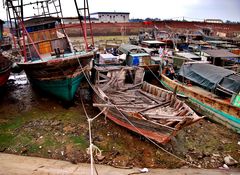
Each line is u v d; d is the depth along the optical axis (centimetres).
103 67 1667
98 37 4509
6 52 2331
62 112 1345
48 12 1736
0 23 2631
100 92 1298
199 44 3033
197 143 1066
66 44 1638
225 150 1018
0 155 946
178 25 4306
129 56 2162
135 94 1468
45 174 830
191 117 905
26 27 1520
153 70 2028
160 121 1018
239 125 1136
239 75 1294
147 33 4031
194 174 852
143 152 987
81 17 1480
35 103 1472
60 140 1052
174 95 1259
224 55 1912
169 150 1005
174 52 2431
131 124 1071
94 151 973
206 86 1406
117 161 923
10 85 1886
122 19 5553
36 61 1318
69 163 908
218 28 4541
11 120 1231
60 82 1330
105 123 1222
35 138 1066
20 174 825
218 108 1252
